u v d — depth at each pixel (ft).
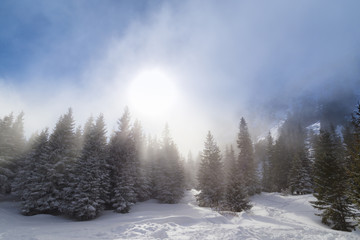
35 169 81.30
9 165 102.47
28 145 126.52
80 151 83.05
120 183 84.33
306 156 139.74
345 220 66.90
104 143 96.99
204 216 59.47
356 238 34.32
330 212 64.85
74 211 68.80
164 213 75.36
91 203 69.36
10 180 97.19
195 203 121.19
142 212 79.71
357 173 44.14
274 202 109.91
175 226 44.73
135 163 109.19
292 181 140.67
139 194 113.91
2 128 102.94
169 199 115.65
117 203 80.64
